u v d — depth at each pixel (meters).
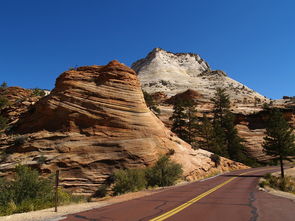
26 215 9.86
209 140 61.59
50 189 15.09
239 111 78.31
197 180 31.16
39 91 64.69
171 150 34.81
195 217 8.70
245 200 13.16
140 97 36.56
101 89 34.59
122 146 30.19
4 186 14.52
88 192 25.86
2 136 34.72
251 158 66.12
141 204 12.12
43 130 32.69
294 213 9.32
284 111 71.94
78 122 32.34
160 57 197.12
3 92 60.69
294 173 40.81
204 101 98.62
